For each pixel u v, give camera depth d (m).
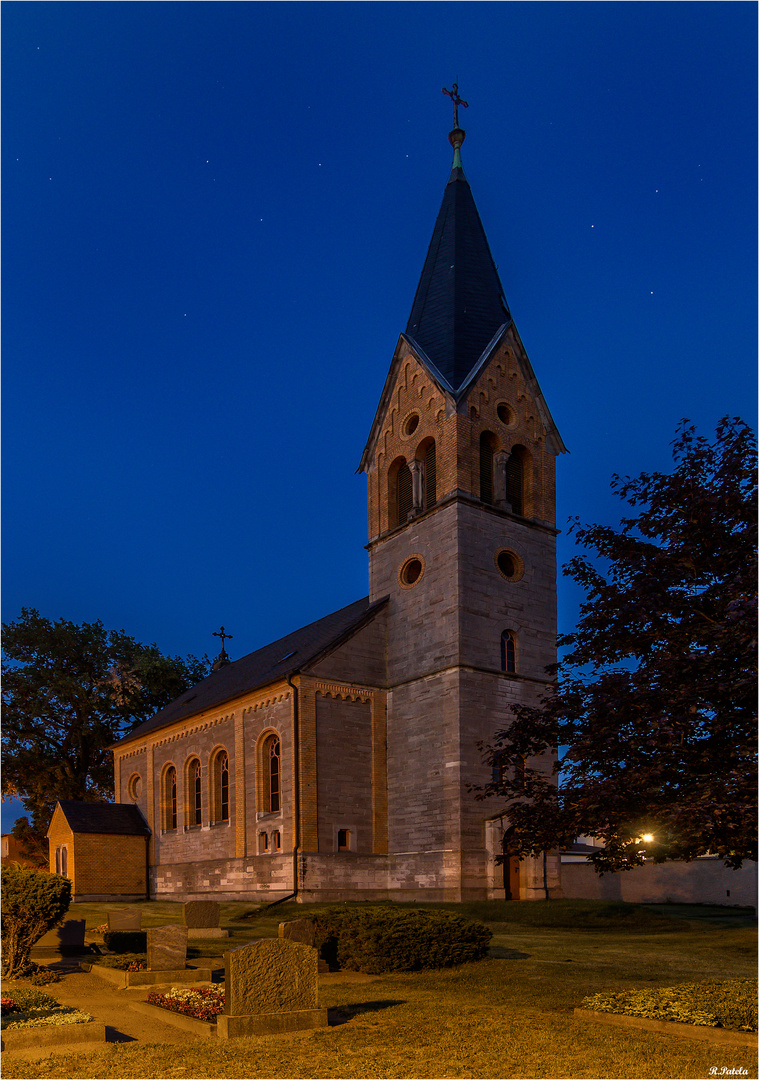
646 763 13.86
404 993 16.22
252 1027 12.89
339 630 41.88
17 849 73.31
